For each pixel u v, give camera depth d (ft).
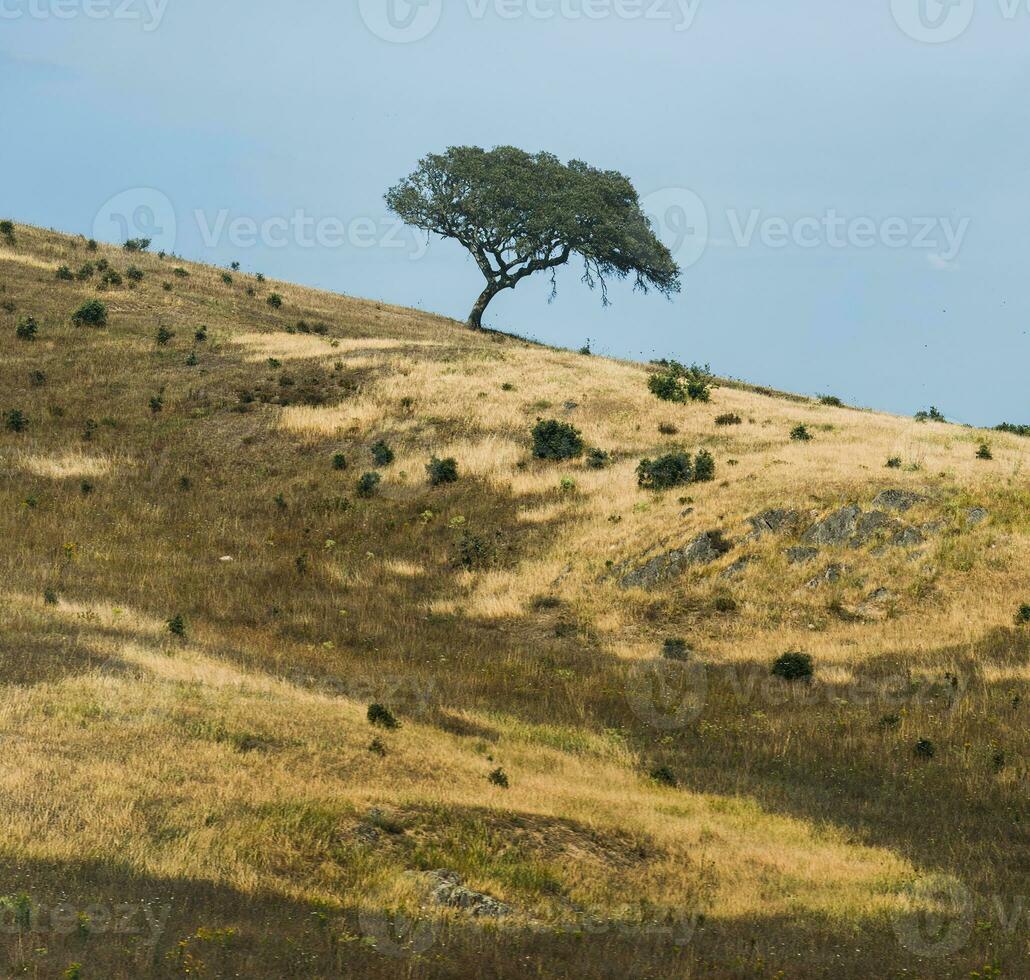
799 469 446.19
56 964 104.68
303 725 222.89
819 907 164.55
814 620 358.64
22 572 342.85
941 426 545.03
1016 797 241.55
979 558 375.45
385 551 422.82
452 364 609.42
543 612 376.48
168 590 352.90
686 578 385.29
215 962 109.70
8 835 145.59
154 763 183.42
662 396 570.87
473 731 257.34
